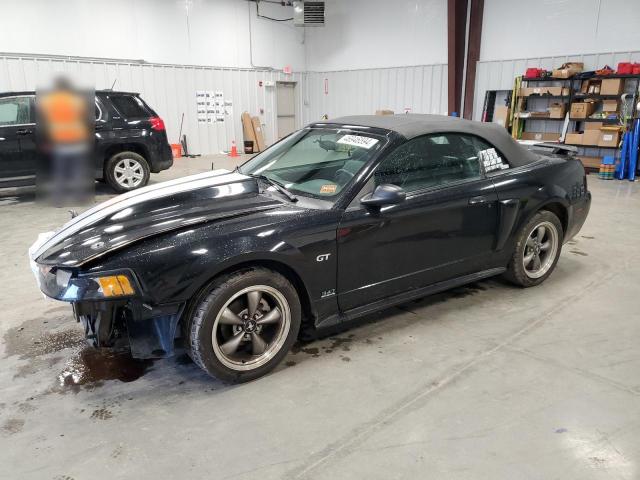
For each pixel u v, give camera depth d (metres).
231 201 2.73
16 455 2.04
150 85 12.22
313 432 2.17
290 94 15.43
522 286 3.78
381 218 2.79
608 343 2.95
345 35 14.62
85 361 2.81
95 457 2.03
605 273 4.13
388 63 13.92
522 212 3.46
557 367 2.68
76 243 2.40
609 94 9.35
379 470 1.94
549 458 2.00
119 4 11.41
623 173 9.08
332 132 3.29
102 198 7.19
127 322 2.41
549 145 4.21
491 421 2.23
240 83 13.95
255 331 2.56
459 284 3.31
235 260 2.37
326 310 2.77
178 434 2.17
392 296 3.04
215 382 2.59
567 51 10.51
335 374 2.64
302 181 3.03
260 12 14.07
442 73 12.80
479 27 11.63
